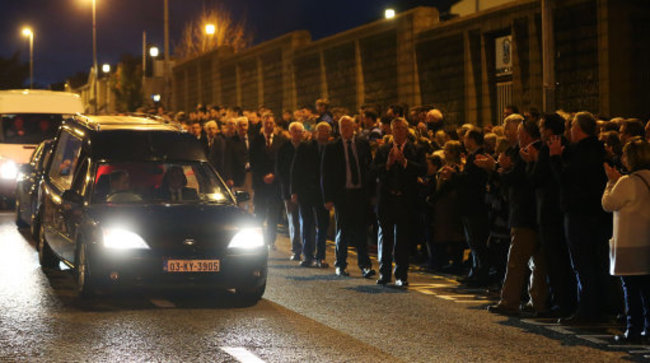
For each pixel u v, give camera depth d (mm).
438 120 16906
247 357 8492
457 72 23953
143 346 8914
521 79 21656
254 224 11672
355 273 14844
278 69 35375
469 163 13586
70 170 13883
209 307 11227
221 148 19859
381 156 13750
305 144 15445
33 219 16375
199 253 11062
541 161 10812
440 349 9000
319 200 15305
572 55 19750
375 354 8711
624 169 11312
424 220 15312
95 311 10812
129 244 10969
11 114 28734
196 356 8508
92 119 14430
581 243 10484
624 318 10695
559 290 11000
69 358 8414
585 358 8742
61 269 14391
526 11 21250
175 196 12570
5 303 11312
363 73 28703
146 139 13234
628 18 18906
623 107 18875
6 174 26359
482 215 13531
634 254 9422
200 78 45281
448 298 12328
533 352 8961
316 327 10016
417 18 25578
